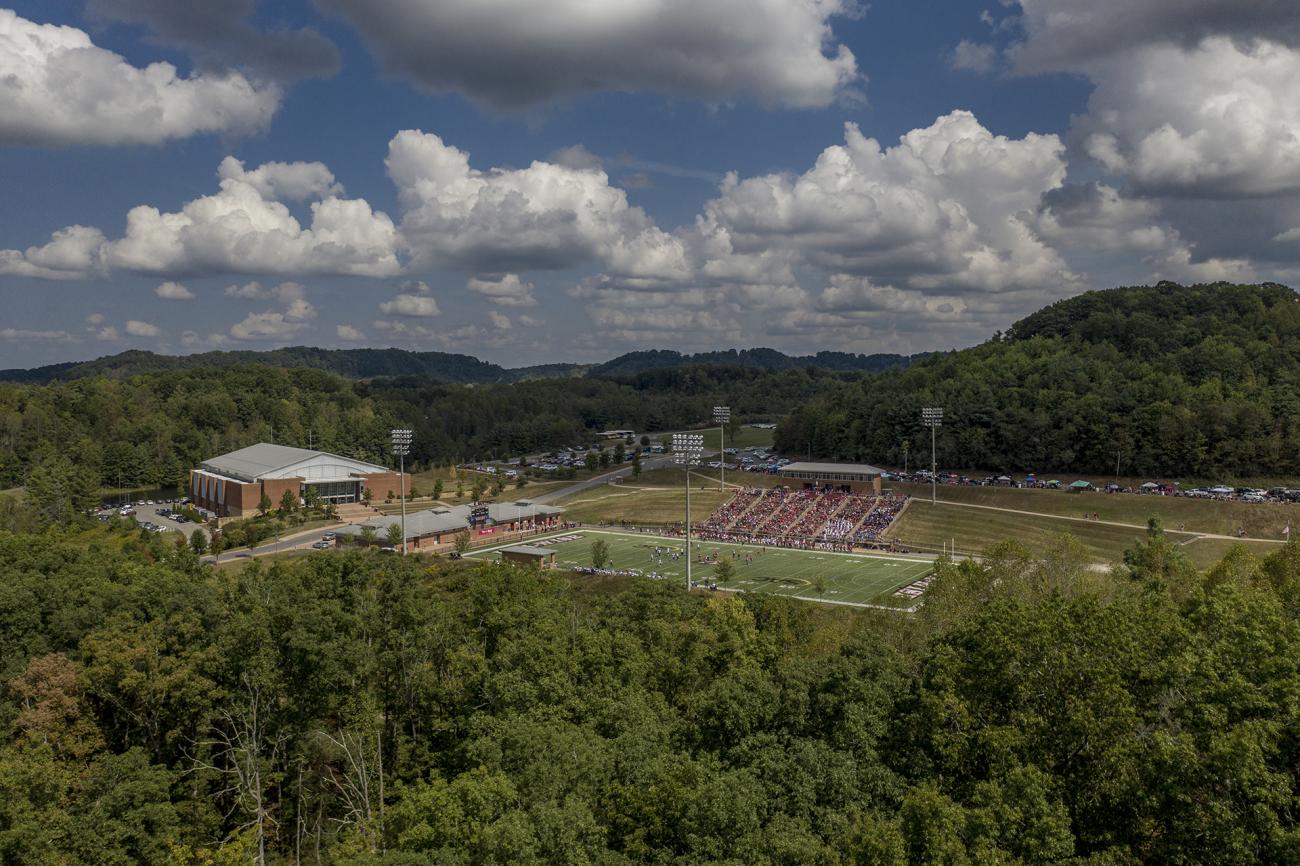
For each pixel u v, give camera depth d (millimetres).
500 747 59438
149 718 75562
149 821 62531
